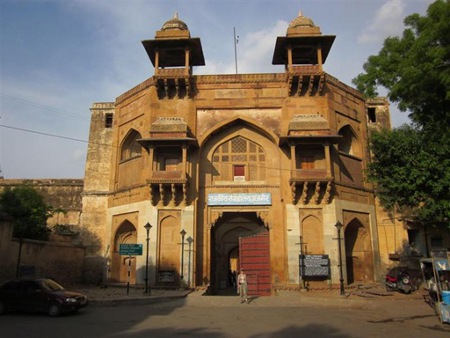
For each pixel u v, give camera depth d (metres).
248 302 13.52
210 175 17.98
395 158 14.01
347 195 17.80
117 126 20.41
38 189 23.38
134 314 11.08
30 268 15.32
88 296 13.88
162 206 17.05
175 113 18.02
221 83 18.47
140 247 15.11
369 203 18.78
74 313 11.20
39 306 10.79
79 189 23.23
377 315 10.91
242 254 17.58
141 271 16.67
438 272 10.34
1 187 23.53
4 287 11.27
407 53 11.82
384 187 14.55
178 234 16.84
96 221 19.80
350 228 18.42
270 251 16.97
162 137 16.97
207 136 17.91
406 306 12.22
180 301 13.59
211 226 17.50
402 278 15.30
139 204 17.62
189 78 17.94
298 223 16.66
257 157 18.17
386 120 20.62
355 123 19.41
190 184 17.28
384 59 12.86
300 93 18.03
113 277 18.45
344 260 16.56
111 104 21.56
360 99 20.08
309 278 16.17
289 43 18.05
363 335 8.15
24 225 16.53
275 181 17.78
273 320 10.01
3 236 13.78
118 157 19.92
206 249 17.23
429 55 10.43
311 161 17.69
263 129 17.97
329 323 9.55
